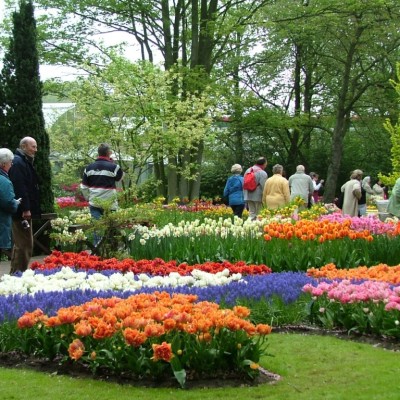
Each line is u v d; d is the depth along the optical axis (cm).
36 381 536
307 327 726
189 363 537
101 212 1257
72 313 566
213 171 3712
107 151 1277
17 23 1517
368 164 4197
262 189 1767
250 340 550
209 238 1119
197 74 2361
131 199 1766
